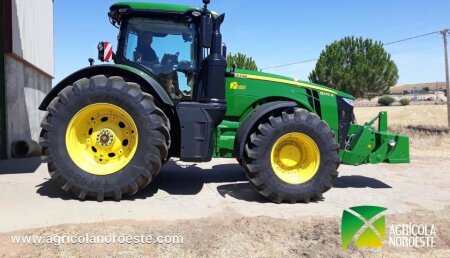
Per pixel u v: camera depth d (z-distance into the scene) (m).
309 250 3.88
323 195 6.04
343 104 6.54
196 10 5.73
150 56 5.90
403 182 7.01
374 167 8.40
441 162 9.07
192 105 5.50
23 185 5.95
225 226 4.46
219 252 3.81
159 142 5.26
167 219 4.65
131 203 5.23
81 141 5.42
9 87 8.77
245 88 6.23
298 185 5.53
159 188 6.09
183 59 5.91
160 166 5.35
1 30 8.47
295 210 5.23
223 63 5.67
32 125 10.80
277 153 5.66
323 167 5.60
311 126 5.57
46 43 13.52
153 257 3.67
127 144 5.44
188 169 7.64
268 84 6.29
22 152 8.99
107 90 5.25
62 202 5.15
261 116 5.56
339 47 31.31
